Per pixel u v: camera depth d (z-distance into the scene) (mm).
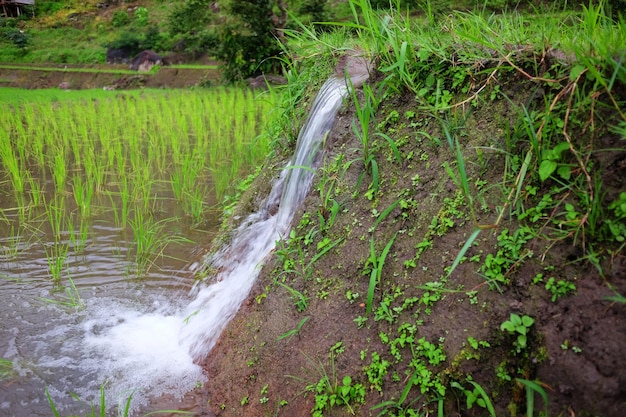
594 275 2330
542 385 2254
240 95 14180
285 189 4539
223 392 3307
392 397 2607
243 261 4504
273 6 18547
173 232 6047
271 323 3355
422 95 3422
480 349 2455
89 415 3209
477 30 3504
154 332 4121
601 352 2162
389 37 3648
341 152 3857
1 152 8273
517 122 2885
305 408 2848
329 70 5078
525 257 2539
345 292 3131
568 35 3092
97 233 6000
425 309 2730
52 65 27484
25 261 5258
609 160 2453
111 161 8344
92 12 33938
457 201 2951
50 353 3797
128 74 23609
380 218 3150
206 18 23922
